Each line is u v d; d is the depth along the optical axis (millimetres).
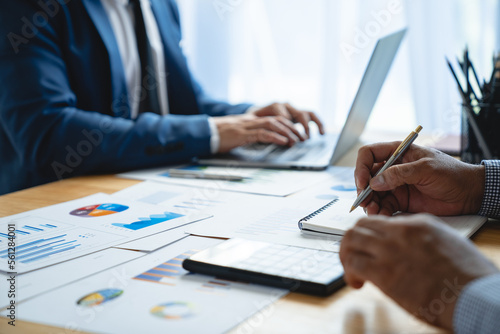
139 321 463
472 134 1009
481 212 745
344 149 1234
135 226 740
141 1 1579
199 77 2475
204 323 457
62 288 538
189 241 676
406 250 476
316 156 1190
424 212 756
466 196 735
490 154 975
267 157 1198
